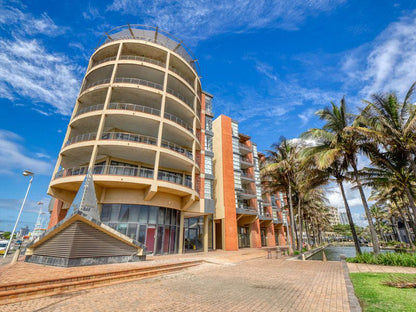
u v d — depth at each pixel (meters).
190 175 24.66
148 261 13.36
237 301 6.13
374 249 14.62
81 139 21.14
